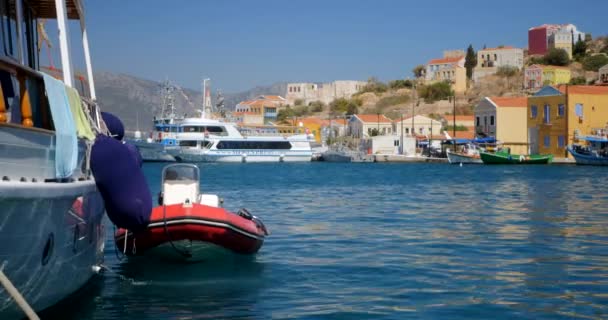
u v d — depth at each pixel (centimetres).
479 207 3100
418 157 9738
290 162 9406
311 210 3016
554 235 2106
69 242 1068
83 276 1241
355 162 9750
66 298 1185
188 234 1476
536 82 17088
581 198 3556
